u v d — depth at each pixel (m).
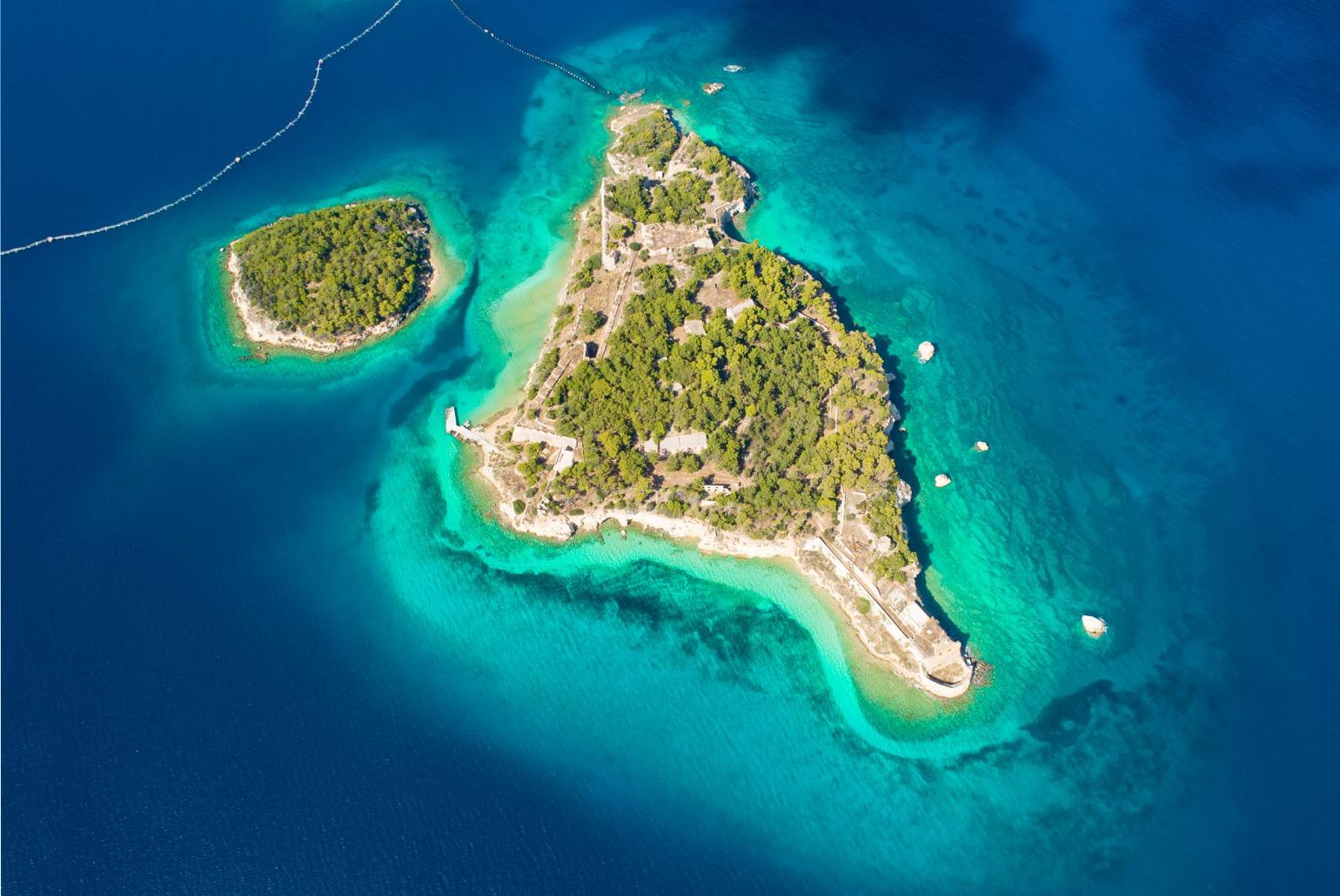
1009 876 108.38
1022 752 117.94
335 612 127.81
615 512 134.75
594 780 112.69
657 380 142.75
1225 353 165.50
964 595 132.38
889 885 107.12
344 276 162.62
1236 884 108.19
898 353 164.38
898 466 146.75
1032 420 154.88
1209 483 146.62
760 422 139.00
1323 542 139.38
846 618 126.94
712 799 112.00
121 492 139.62
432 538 136.00
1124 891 107.62
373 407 152.50
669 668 123.50
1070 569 135.75
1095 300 174.50
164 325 163.50
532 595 129.88
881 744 117.88
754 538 131.12
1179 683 124.50
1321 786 115.25
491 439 143.38
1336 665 126.25
